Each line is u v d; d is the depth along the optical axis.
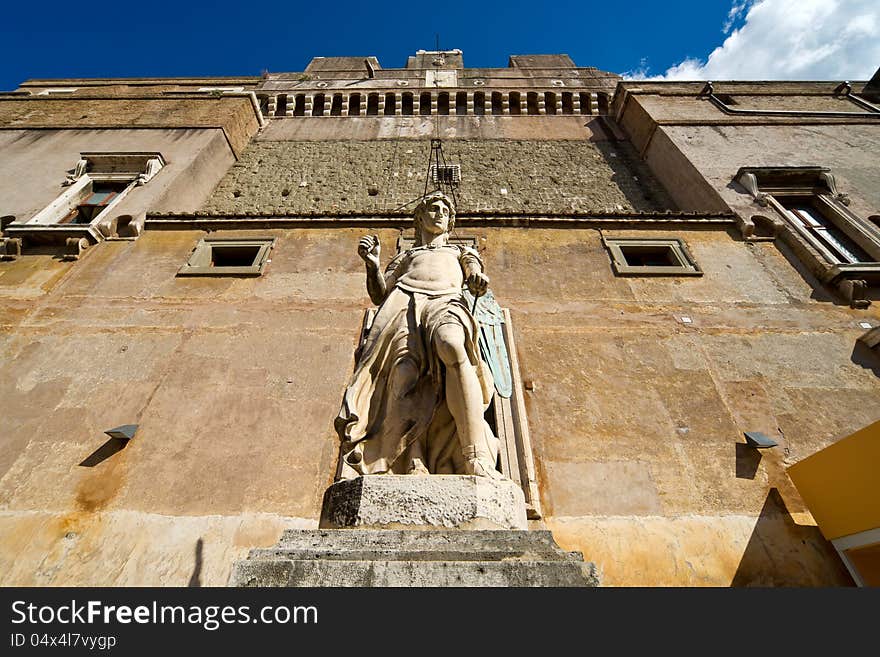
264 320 8.04
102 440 6.43
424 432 3.78
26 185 11.60
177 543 5.40
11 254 9.46
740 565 5.22
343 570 2.53
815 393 6.96
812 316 8.12
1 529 5.51
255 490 5.90
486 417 5.74
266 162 16.48
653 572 5.16
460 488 3.15
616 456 6.22
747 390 7.00
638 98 17.00
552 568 2.57
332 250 9.66
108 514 5.68
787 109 16.02
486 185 15.52
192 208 12.75
